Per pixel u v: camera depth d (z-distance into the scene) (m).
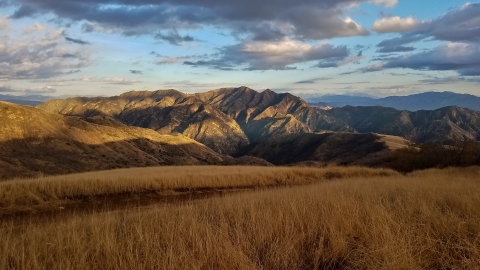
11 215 10.84
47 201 13.44
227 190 19.17
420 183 10.61
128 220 6.25
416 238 4.39
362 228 5.06
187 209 6.89
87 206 13.20
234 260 3.96
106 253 4.20
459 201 6.57
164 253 4.12
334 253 4.31
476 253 3.81
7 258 4.06
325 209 6.09
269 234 4.94
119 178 18.06
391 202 7.14
